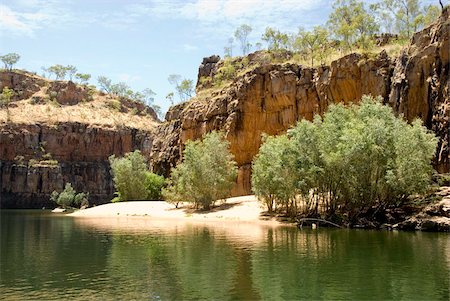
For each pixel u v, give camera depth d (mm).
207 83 127000
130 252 30859
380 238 37031
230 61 123188
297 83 77375
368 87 66000
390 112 48438
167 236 40281
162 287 20375
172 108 121188
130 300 18156
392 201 46875
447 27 54250
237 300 18172
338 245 32969
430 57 56250
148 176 98750
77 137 176375
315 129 50156
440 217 42750
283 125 78688
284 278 22016
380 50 71188
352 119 48531
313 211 52156
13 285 20953
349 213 48688
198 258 27891
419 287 20094
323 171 47938
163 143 114125
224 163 70062
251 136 82062
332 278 21953
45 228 54406
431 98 55906
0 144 160750
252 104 81812
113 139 181500
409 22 82062
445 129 52906
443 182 48969
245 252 29953
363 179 46250
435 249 30688
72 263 26797
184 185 70000
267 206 61719
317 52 83062
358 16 82562
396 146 44250
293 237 38344
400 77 60562
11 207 156500
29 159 164750
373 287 20125
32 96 198875
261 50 115125
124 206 85438
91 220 68188
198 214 66375
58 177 162875
